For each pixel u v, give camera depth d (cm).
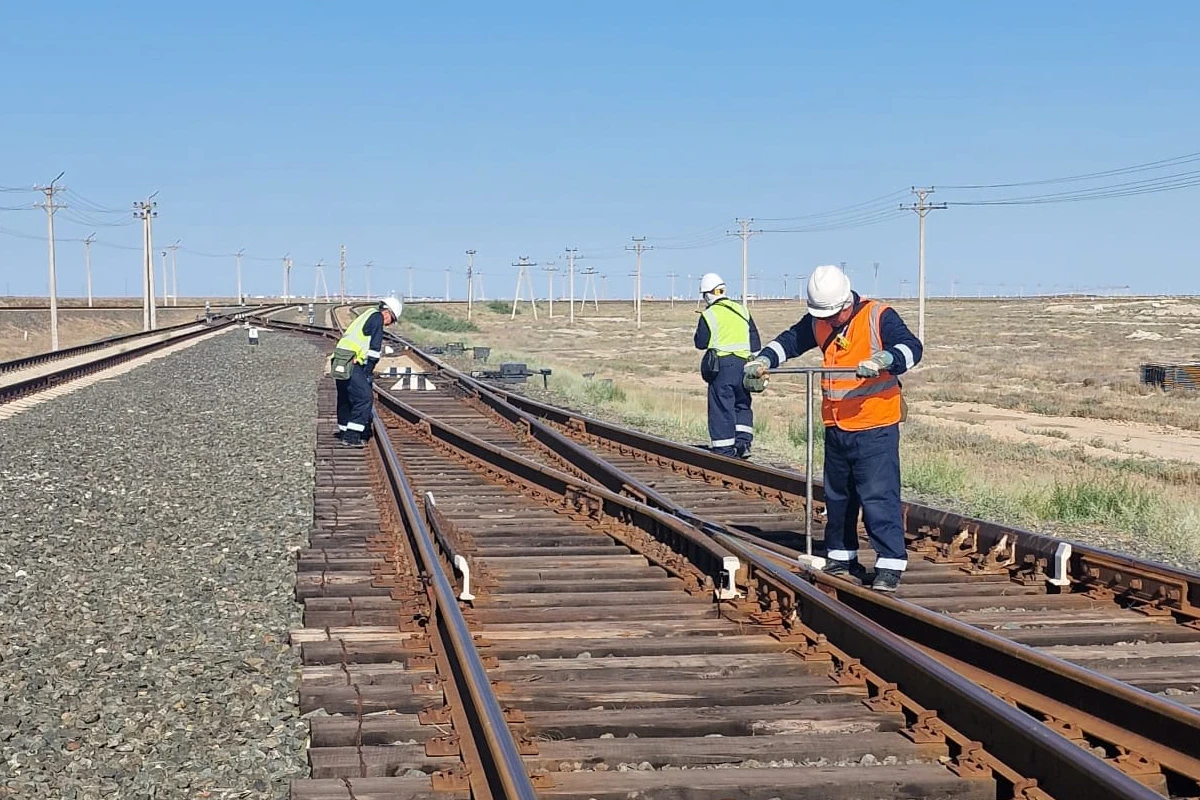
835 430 866
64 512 1275
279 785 549
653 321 13988
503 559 1016
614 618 825
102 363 3697
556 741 579
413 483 1478
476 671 614
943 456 1864
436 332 7988
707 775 534
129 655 760
